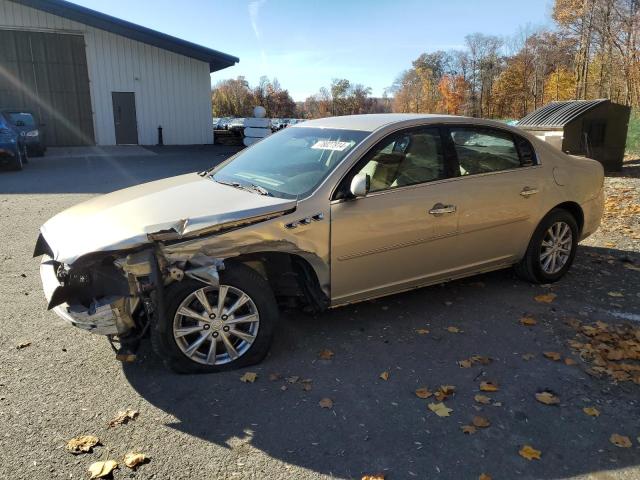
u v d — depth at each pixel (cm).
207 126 2492
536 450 278
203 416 307
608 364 364
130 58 2267
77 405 315
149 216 352
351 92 10719
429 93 8988
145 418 304
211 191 400
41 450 275
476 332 414
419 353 382
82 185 1173
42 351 381
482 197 446
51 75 2159
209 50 2348
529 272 504
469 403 321
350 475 261
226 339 354
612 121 1181
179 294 335
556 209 504
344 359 373
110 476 257
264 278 362
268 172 425
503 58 7525
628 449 280
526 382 344
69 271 328
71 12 2073
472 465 268
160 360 370
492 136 467
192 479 257
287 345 394
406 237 408
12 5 2050
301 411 313
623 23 3797
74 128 2233
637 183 1089
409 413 312
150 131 2366
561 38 5138
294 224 361
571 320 433
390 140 411
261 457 273
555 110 1201
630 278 535
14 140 1416
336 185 381
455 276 456
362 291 403
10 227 745
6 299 477
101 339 401
